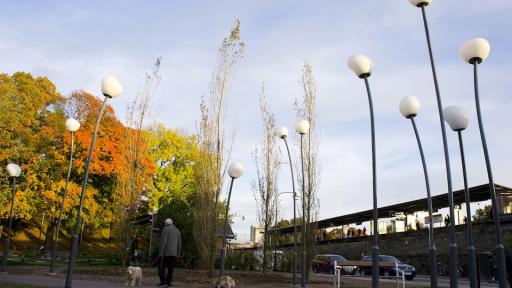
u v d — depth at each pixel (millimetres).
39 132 33656
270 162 22016
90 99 35062
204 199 17906
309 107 20453
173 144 44281
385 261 26500
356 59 10219
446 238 30328
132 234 20297
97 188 35219
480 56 9297
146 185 37688
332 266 29000
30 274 16109
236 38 19609
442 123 9344
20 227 48688
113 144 33625
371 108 10227
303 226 15445
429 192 10805
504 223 26250
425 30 9625
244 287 14211
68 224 35969
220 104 18906
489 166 8727
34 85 34594
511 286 13391
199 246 17656
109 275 16234
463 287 19250
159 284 13109
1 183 32312
